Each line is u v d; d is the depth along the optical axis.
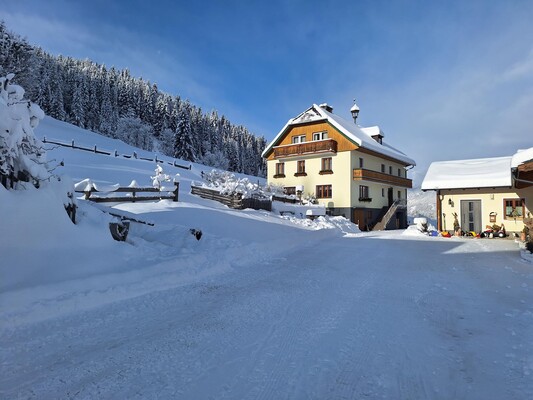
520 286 6.59
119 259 6.53
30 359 3.35
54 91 60.56
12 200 5.29
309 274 7.54
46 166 6.80
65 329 4.09
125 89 79.44
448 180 19.50
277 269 8.02
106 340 3.84
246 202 18.58
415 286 6.59
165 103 80.88
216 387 2.89
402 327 4.35
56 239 5.82
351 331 4.19
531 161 10.09
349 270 8.12
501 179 17.83
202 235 9.61
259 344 3.78
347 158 28.03
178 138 63.88
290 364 3.32
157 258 7.09
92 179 18.39
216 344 3.77
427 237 18.14
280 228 14.87
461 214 19.55
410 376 3.11
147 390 2.84
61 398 2.72
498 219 18.56
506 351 3.63
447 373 3.17
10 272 4.80
